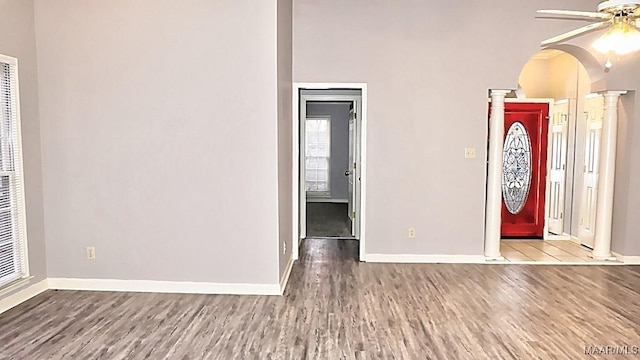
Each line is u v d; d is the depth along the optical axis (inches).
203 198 167.2
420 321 143.4
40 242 169.2
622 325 141.1
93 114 166.2
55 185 169.8
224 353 121.9
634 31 139.6
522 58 204.2
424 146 208.8
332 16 206.4
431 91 206.8
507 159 257.9
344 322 142.4
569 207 265.6
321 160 453.1
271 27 161.0
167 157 166.2
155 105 165.0
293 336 132.2
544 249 236.5
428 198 210.7
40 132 167.8
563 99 265.4
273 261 167.5
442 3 203.5
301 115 262.7
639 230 210.2
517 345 127.2
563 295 167.8
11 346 125.7
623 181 212.1
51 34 164.4
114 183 168.4
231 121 164.2
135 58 163.8
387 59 206.5
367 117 208.8
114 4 162.2
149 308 153.8
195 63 163.2
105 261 171.3
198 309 153.0
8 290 152.9
